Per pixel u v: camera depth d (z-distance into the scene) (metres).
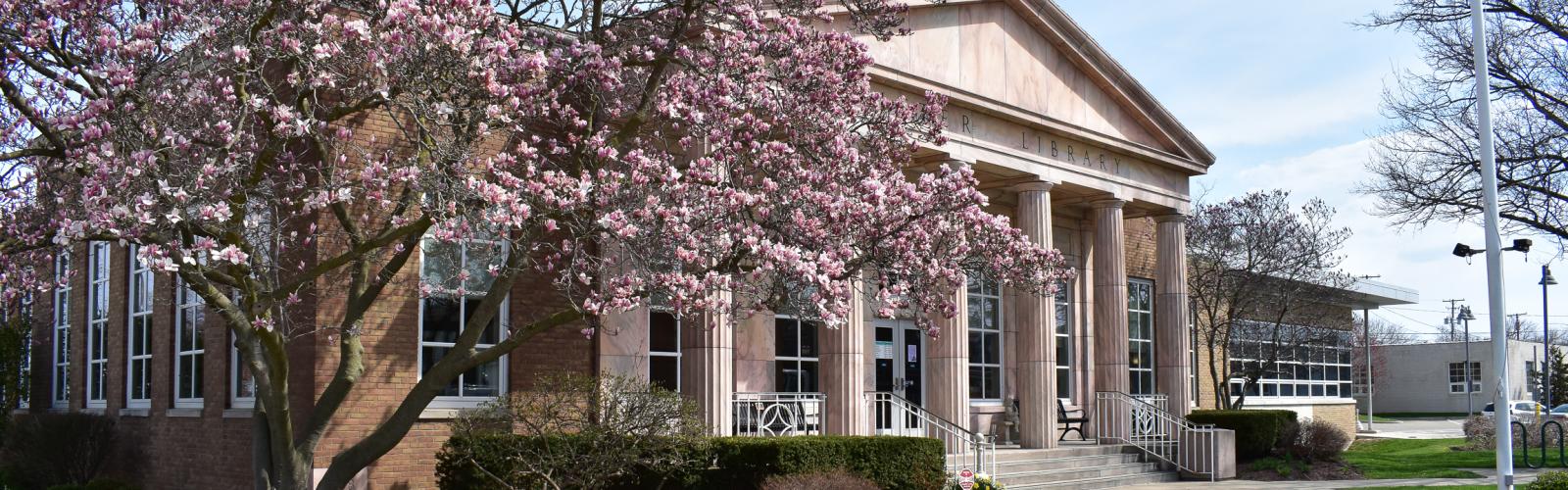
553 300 16.88
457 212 10.57
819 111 13.20
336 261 10.66
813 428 19.89
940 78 20.19
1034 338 21.80
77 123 9.71
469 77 10.95
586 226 11.63
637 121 12.91
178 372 17.72
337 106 11.42
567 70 12.72
